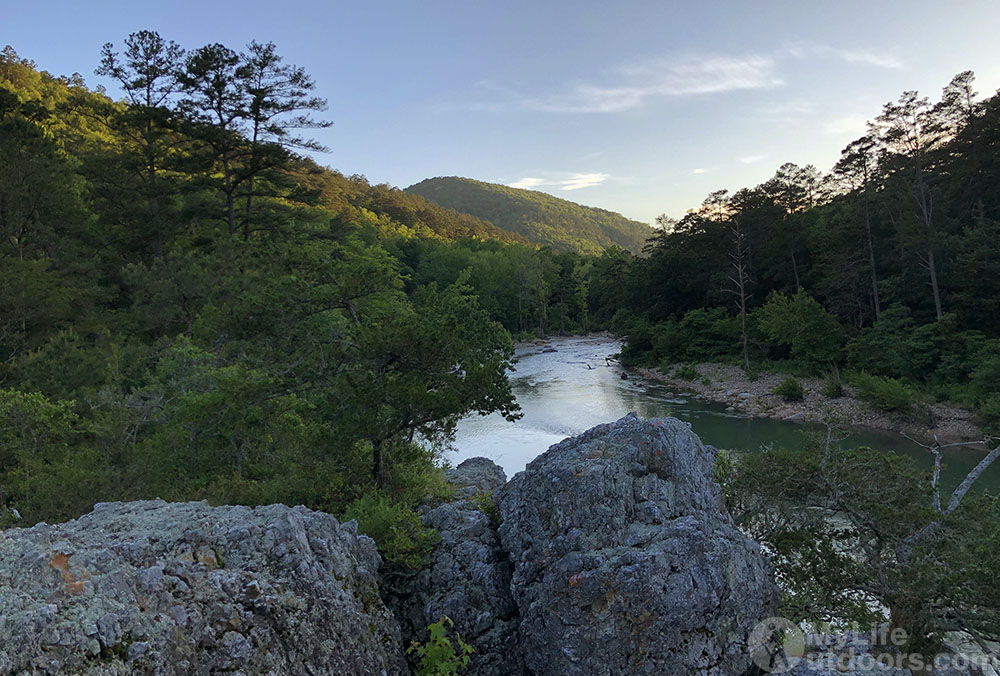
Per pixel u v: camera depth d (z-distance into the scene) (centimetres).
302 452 1739
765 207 6450
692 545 1070
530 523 1209
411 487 1627
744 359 5575
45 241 2964
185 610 676
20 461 1586
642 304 8675
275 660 723
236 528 867
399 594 1196
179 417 1803
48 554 628
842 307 5100
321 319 2208
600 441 1297
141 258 4006
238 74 3897
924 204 4544
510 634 1157
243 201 4544
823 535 1462
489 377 1625
